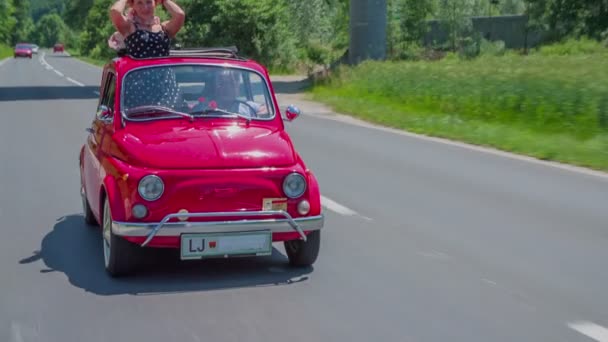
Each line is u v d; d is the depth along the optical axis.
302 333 4.81
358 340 4.70
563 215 8.43
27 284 5.79
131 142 5.95
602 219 8.25
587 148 13.14
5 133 15.47
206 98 6.54
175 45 7.32
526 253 6.85
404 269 6.30
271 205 5.81
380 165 11.82
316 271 6.22
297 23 66.31
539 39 55.06
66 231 7.50
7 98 25.77
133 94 6.41
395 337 4.75
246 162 5.83
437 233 7.57
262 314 5.16
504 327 4.95
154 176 5.58
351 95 25.03
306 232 5.98
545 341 4.71
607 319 5.14
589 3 46.16
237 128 6.32
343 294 5.62
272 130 6.41
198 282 5.88
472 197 9.40
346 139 15.04
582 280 6.04
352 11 35.84
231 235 5.66
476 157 12.80
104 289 5.68
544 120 16.38
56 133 15.52
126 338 4.71
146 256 6.59
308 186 5.93
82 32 121.12
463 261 6.56
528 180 10.64
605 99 15.64
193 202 5.64
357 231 7.63
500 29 60.88
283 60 47.94
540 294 5.67
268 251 5.76
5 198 9.06
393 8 53.88
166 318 5.07
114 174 5.79
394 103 22.41
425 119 17.89
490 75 20.80
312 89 29.06
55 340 4.68
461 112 19.20
